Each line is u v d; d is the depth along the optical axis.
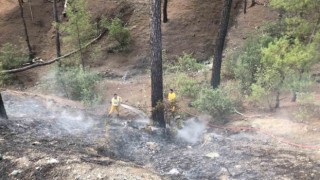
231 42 27.09
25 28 29.77
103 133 12.88
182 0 31.19
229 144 12.69
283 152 11.62
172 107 17.41
